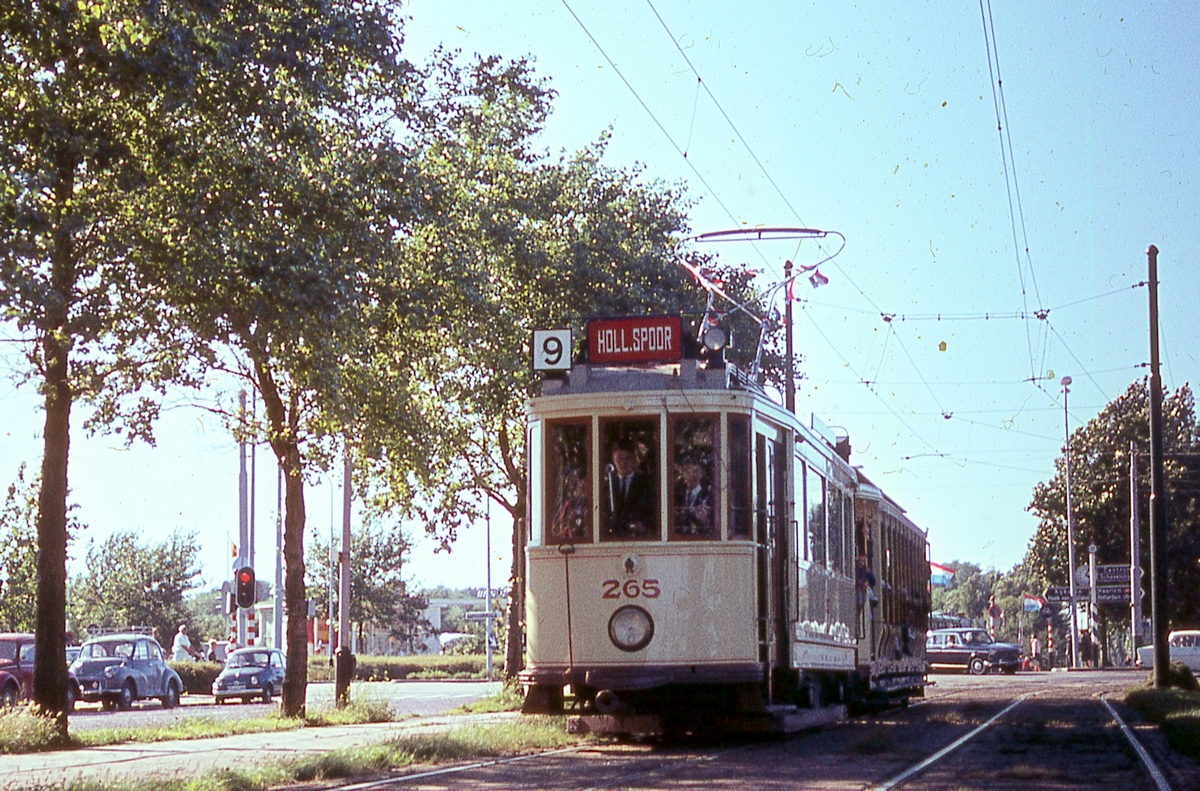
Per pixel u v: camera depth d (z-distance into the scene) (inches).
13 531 1808.6
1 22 534.6
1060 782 435.8
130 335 675.4
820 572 700.0
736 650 579.5
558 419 604.4
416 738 581.3
